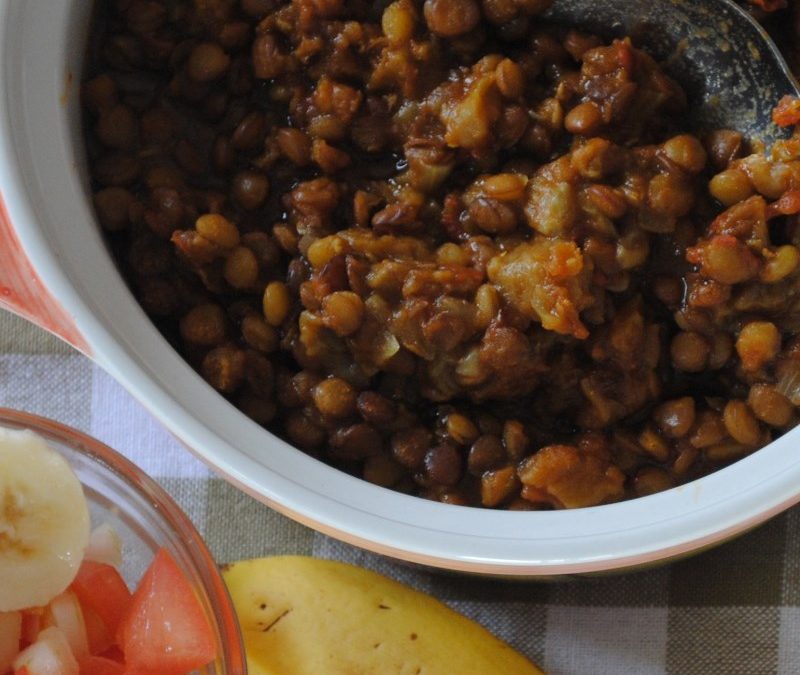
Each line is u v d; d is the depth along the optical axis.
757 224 0.37
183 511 0.40
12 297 0.36
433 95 0.38
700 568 0.41
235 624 0.37
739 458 0.38
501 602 0.41
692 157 0.38
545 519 0.35
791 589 0.41
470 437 0.38
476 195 0.38
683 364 0.38
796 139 0.38
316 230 0.38
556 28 0.39
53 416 0.42
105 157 0.39
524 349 0.37
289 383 0.38
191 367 0.37
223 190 0.39
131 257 0.38
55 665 0.36
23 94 0.36
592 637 0.41
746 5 0.39
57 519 0.37
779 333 0.38
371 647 0.39
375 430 0.38
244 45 0.39
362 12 0.39
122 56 0.39
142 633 0.37
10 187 0.35
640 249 0.38
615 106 0.38
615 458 0.38
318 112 0.39
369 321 0.38
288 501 0.35
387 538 0.35
